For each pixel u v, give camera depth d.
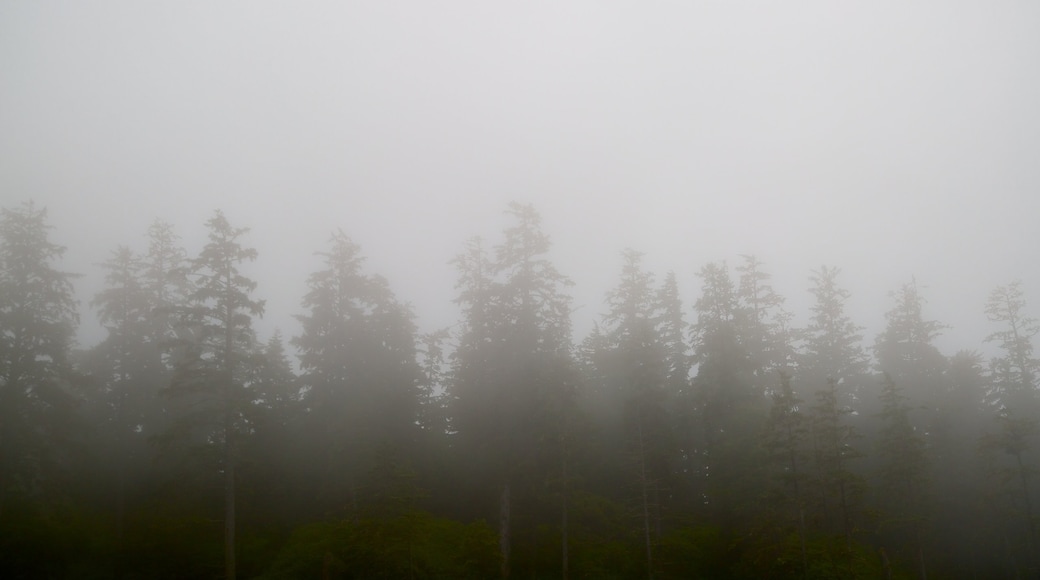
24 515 27.56
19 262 28.25
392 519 25.83
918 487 29.89
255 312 27.89
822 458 26.20
